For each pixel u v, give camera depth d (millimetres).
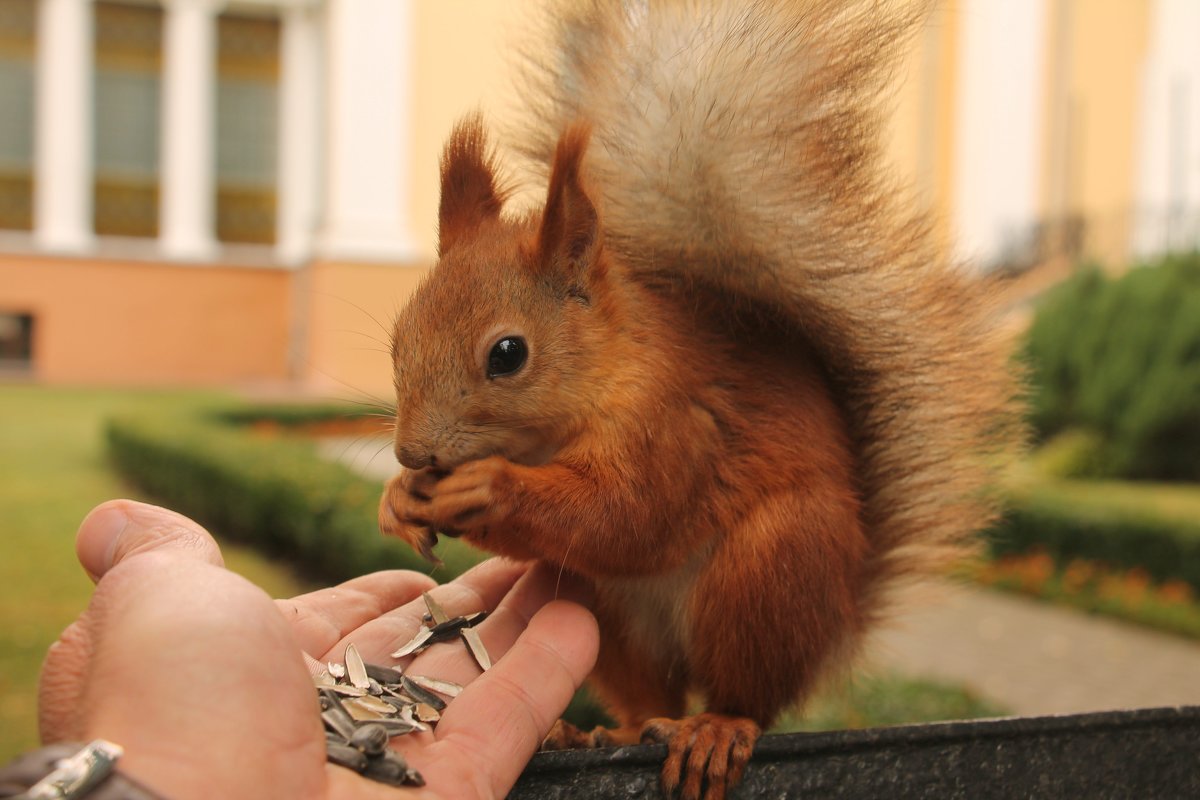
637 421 482
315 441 1891
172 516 449
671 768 459
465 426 482
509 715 448
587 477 476
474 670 482
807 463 497
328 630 504
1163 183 2934
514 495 466
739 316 513
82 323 3350
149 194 3695
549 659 461
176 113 3518
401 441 481
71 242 3432
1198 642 1243
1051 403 2207
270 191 3723
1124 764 480
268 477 1188
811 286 505
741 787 461
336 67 2963
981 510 542
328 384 2914
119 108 3654
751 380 503
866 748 465
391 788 422
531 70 528
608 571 486
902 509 528
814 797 463
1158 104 2955
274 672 413
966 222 3182
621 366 486
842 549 497
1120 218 2748
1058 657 1156
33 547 1179
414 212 3029
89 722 406
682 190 504
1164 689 1062
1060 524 1484
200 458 1361
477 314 483
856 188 503
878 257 511
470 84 3029
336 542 1027
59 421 2186
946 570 535
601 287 490
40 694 418
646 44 510
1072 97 3121
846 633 506
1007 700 991
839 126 498
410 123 3000
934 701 825
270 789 403
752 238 501
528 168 530
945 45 3227
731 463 494
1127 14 3070
